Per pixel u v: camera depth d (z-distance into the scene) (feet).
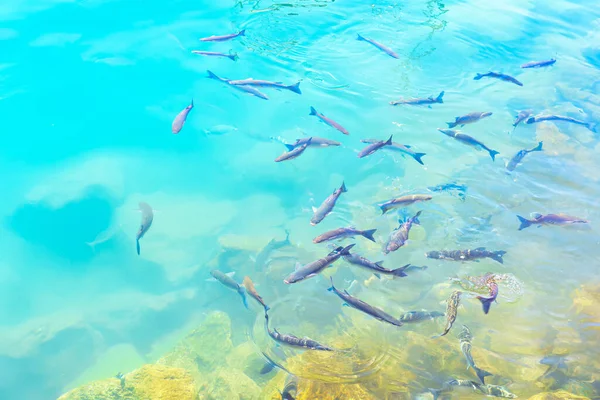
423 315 9.23
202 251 11.41
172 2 17.85
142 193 12.24
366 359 9.11
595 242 11.13
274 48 15.92
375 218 11.66
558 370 8.88
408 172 12.66
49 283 10.88
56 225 11.58
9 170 12.30
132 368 9.95
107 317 10.54
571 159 12.91
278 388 8.81
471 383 8.69
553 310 9.87
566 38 16.98
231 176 12.69
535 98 14.48
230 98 14.25
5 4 17.15
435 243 11.11
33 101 13.67
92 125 13.33
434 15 17.98
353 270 10.73
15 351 10.02
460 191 12.11
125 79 14.51
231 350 9.82
